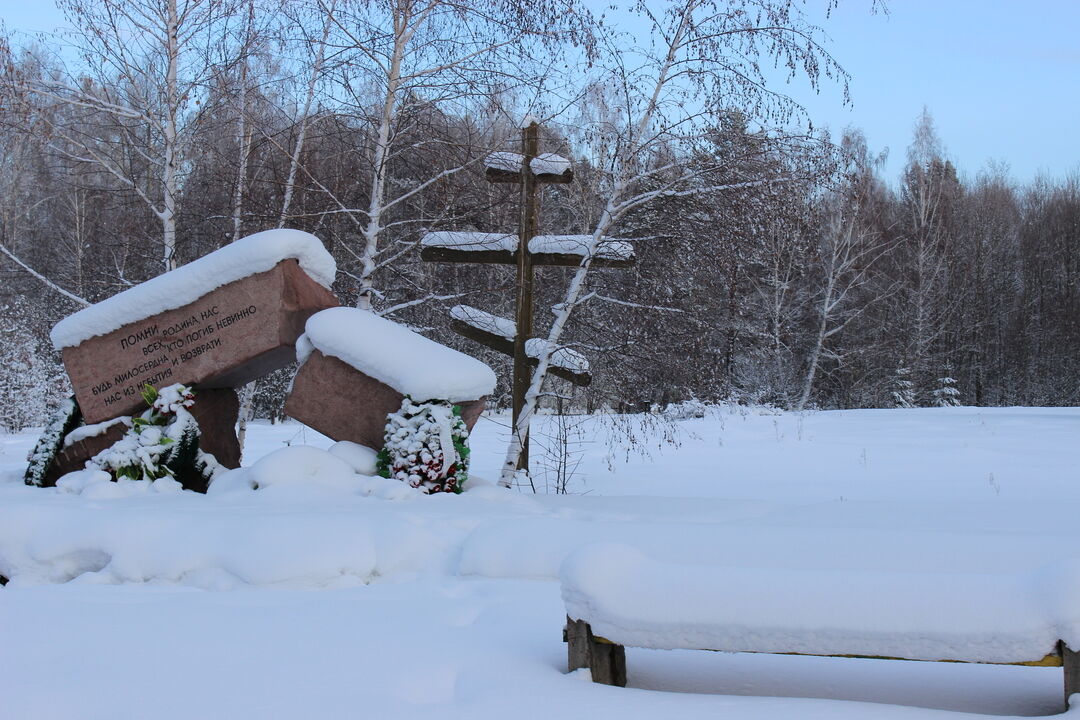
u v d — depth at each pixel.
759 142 10.88
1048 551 5.31
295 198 13.62
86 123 13.60
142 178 16.30
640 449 16.20
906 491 12.05
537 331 13.18
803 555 5.35
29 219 23.92
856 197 12.14
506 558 6.32
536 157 12.22
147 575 6.41
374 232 12.10
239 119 13.34
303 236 9.79
